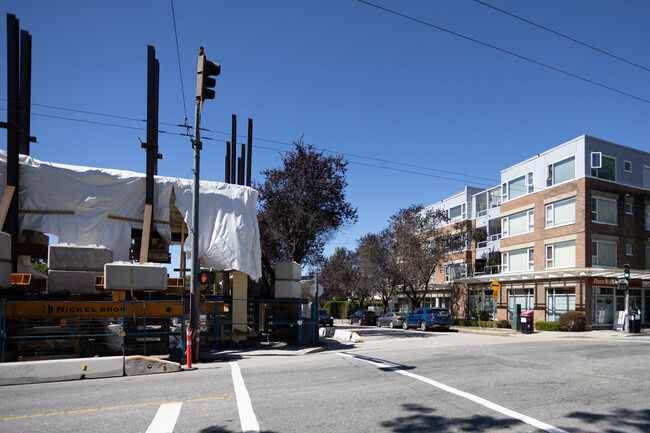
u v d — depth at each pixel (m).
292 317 18.80
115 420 6.47
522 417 6.46
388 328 34.62
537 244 33.12
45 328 12.59
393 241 40.25
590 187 29.66
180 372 11.20
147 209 17.72
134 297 14.48
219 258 18.38
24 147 17.30
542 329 28.91
